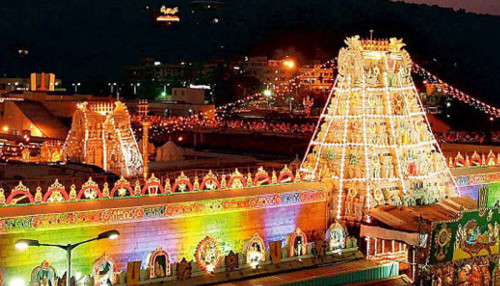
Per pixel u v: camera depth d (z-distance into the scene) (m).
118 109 65.19
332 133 40.97
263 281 33.31
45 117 99.81
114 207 31.86
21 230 29.58
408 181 40.59
